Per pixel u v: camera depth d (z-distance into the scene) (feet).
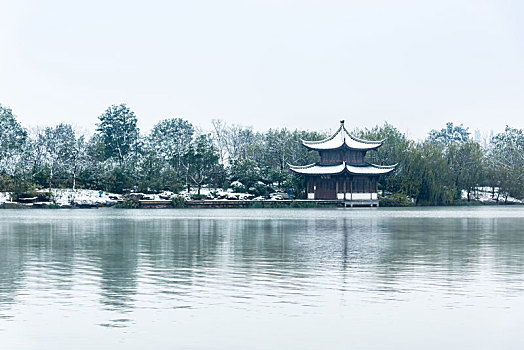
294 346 65.67
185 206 458.50
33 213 365.20
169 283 99.25
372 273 109.40
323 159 512.22
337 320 75.25
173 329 71.46
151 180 496.64
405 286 96.37
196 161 508.12
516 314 77.97
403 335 69.31
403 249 150.30
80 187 485.56
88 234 197.67
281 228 228.22
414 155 516.73
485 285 97.30
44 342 66.69
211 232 207.31
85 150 545.03
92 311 79.51
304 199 506.07
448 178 525.75
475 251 145.28
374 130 568.00
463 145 557.33
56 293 90.94
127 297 88.02
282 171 518.78
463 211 406.62
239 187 496.64
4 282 100.17
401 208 470.80
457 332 70.38
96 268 116.37
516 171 569.23
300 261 126.41
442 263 123.03
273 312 79.10
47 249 150.82
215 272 110.83
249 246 157.99
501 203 562.66
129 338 68.08
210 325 73.05
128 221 276.62
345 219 298.15
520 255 137.28
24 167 477.36
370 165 508.12
